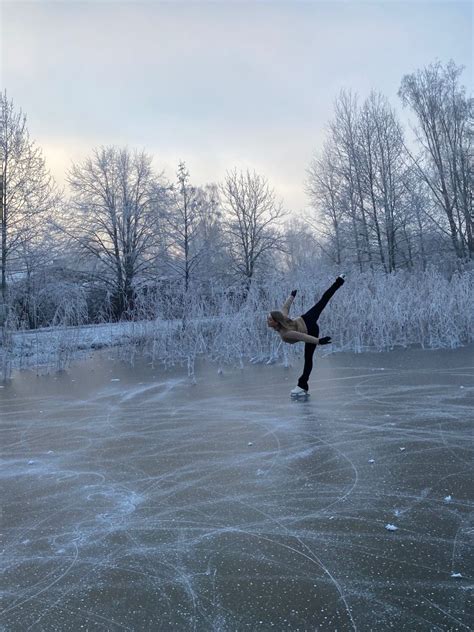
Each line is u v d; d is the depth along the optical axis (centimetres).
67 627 293
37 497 492
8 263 2412
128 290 3238
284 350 1242
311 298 1548
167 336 1521
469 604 292
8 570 359
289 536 383
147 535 400
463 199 3756
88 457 609
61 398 1001
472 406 731
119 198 3722
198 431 692
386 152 3803
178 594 318
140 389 1044
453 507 416
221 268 3831
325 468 523
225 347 1368
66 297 1952
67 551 381
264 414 762
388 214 3719
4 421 823
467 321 1462
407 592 306
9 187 2405
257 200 4222
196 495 474
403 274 1888
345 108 3875
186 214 3281
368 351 1367
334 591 311
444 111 3844
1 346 1520
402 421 675
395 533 378
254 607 300
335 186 4047
